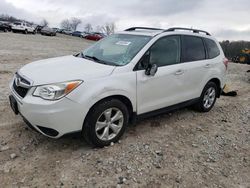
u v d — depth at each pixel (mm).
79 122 3598
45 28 43812
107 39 5070
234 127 5293
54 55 15039
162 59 4598
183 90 5047
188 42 5152
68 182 3203
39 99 3434
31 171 3350
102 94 3691
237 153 4227
